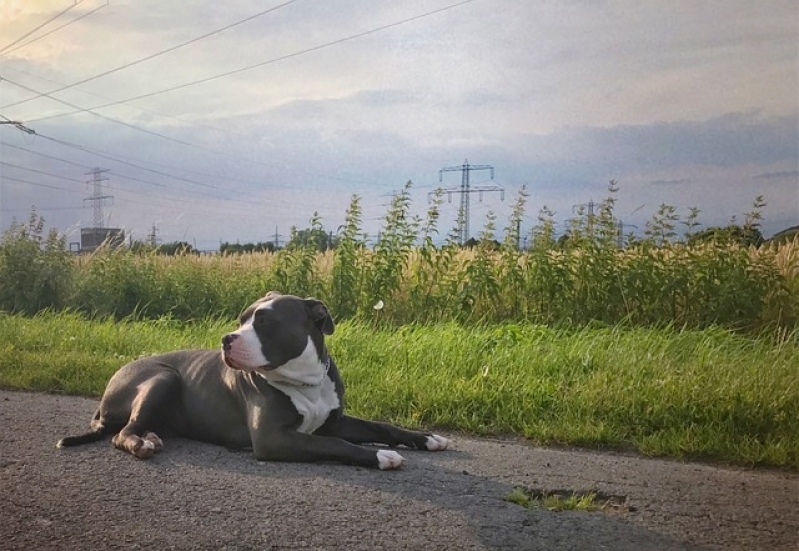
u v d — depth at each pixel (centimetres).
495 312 435
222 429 203
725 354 299
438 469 184
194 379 210
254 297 511
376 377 283
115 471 181
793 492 171
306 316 194
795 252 403
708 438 210
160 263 567
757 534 145
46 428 224
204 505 157
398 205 465
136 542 140
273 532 143
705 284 393
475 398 250
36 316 508
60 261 577
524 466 189
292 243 491
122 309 546
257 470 181
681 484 176
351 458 183
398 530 144
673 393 238
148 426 205
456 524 147
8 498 162
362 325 404
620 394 242
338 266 464
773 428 220
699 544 140
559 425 226
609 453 211
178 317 529
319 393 197
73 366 316
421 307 446
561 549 136
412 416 241
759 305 384
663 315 404
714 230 406
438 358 309
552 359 295
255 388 195
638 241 420
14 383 299
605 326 397
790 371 266
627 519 152
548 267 422
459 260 458
